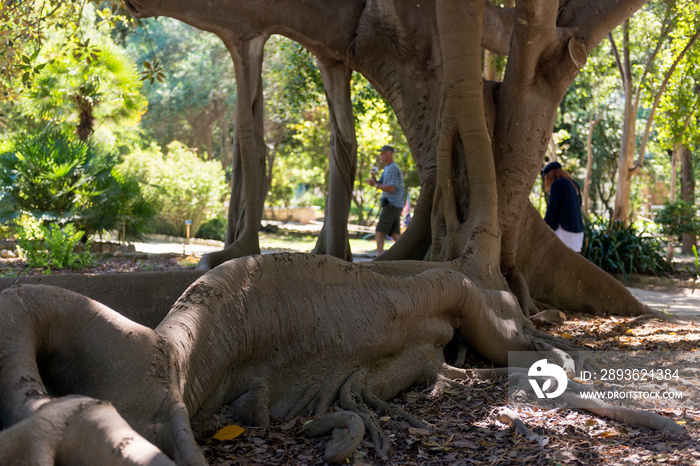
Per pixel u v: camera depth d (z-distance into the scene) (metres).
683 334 7.30
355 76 16.27
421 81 7.79
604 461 3.46
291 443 3.54
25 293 2.99
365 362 4.42
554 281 8.78
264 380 3.92
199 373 3.43
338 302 4.39
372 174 12.29
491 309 5.75
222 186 21.50
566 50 7.50
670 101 16.88
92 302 3.16
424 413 4.34
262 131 7.17
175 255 12.80
